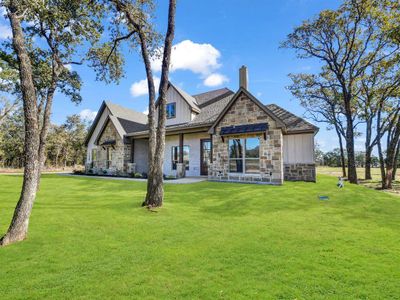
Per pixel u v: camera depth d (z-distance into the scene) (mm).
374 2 14453
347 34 16547
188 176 16891
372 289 2910
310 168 13641
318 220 6031
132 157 19578
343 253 3963
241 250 4082
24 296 2758
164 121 7785
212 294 2785
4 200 8211
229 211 6961
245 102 12500
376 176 26672
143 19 9523
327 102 22562
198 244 4359
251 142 12258
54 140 37094
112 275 3234
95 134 23469
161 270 3373
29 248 4125
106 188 11406
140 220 5918
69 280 3104
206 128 14953
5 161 35062
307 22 17234
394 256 3854
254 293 2807
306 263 3588
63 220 5805
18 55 4797
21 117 32312
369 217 6367
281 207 7422
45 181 14195
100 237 4691
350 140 16359
